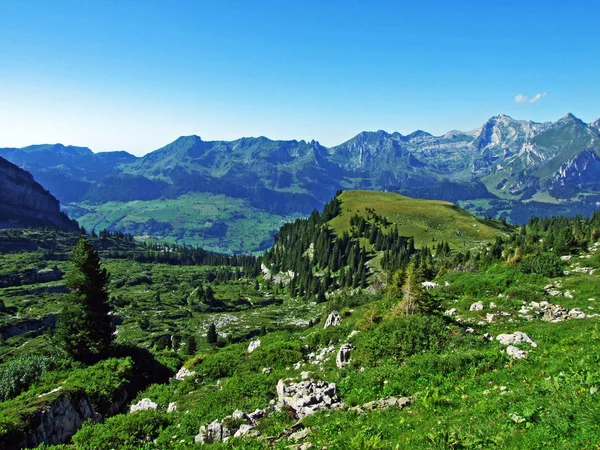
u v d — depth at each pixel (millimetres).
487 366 21578
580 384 13336
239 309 177000
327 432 17188
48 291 180375
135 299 178625
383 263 175000
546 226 193750
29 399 28891
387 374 23250
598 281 40125
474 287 47469
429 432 13398
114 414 33375
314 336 40656
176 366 49938
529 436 11062
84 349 42844
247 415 22422
